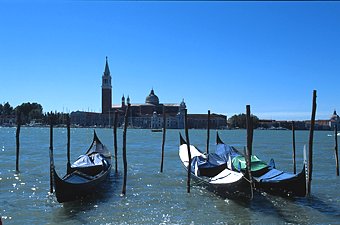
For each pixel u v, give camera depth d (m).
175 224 14.93
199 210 16.98
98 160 24.28
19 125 28.05
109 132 149.25
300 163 36.84
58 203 17.98
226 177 19.56
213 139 100.44
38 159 38.03
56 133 129.75
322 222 15.34
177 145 67.75
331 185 23.27
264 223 15.11
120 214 16.27
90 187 18.81
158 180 24.95
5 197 19.11
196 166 23.09
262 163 21.64
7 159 37.84
